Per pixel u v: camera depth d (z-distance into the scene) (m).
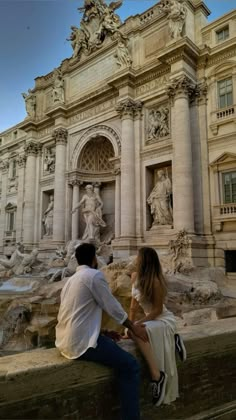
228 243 19.36
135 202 23.17
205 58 21.66
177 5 22.02
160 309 3.90
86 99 27.47
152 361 3.67
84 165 28.91
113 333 4.00
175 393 3.73
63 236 27.66
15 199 36.09
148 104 23.92
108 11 28.05
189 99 21.77
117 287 14.23
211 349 4.64
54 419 3.17
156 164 22.83
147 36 25.06
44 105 33.03
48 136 31.66
